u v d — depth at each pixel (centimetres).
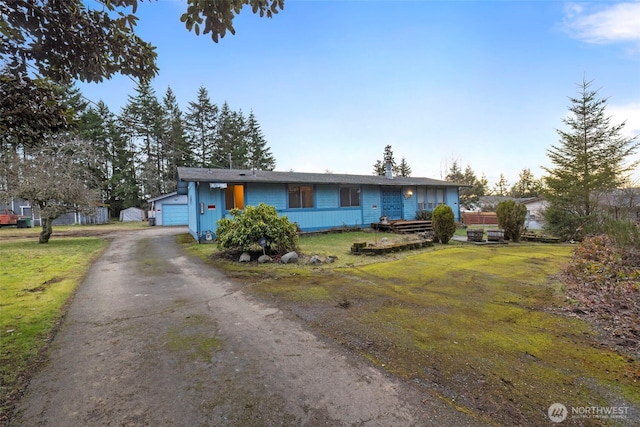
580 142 1420
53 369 255
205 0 250
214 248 994
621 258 528
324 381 232
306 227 1401
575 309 385
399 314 379
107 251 977
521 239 1181
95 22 272
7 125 331
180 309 410
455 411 194
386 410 196
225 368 254
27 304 427
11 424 187
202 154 4075
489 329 329
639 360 259
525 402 203
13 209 2402
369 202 1612
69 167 1209
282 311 397
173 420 189
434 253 851
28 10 249
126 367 257
